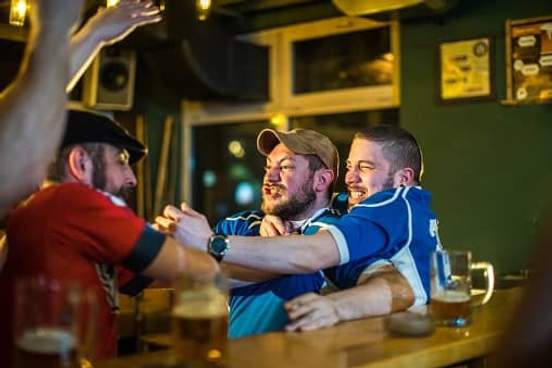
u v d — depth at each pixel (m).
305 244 1.95
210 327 1.41
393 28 4.63
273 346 1.57
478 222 4.23
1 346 1.65
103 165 1.77
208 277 1.45
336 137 5.01
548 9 3.98
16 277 1.63
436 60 4.39
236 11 5.25
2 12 4.34
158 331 3.06
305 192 2.40
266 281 2.20
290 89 5.21
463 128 4.29
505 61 4.14
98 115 1.79
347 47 4.94
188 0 4.58
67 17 1.56
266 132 2.46
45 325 1.28
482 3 4.21
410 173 2.28
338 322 1.81
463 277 1.80
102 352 1.66
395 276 2.02
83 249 1.60
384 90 4.72
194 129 5.76
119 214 1.60
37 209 1.62
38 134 1.56
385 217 2.05
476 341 1.66
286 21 5.18
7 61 4.68
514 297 2.29
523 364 1.02
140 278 2.04
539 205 4.01
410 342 1.62
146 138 5.59
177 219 1.95
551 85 3.95
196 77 4.79
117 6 2.02
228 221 2.58
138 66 5.55
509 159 4.12
